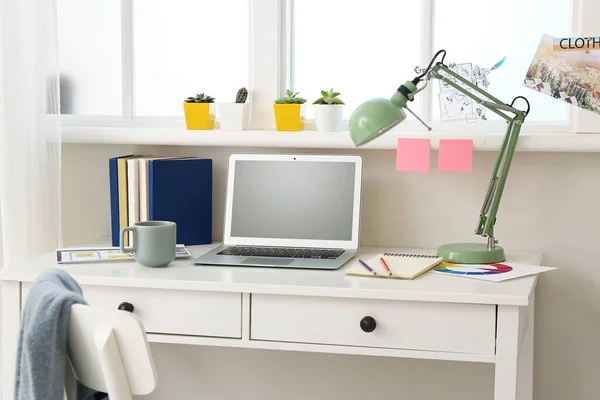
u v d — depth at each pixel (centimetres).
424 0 224
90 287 188
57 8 244
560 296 220
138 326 123
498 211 221
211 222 230
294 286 177
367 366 232
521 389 214
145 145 240
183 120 242
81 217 245
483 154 220
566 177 216
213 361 240
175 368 243
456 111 221
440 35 226
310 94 236
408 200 226
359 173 212
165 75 245
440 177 224
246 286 179
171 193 221
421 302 174
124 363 126
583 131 213
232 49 240
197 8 241
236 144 227
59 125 229
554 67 210
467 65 220
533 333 219
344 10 232
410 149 213
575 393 222
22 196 229
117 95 248
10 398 193
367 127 191
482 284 178
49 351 124
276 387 238
